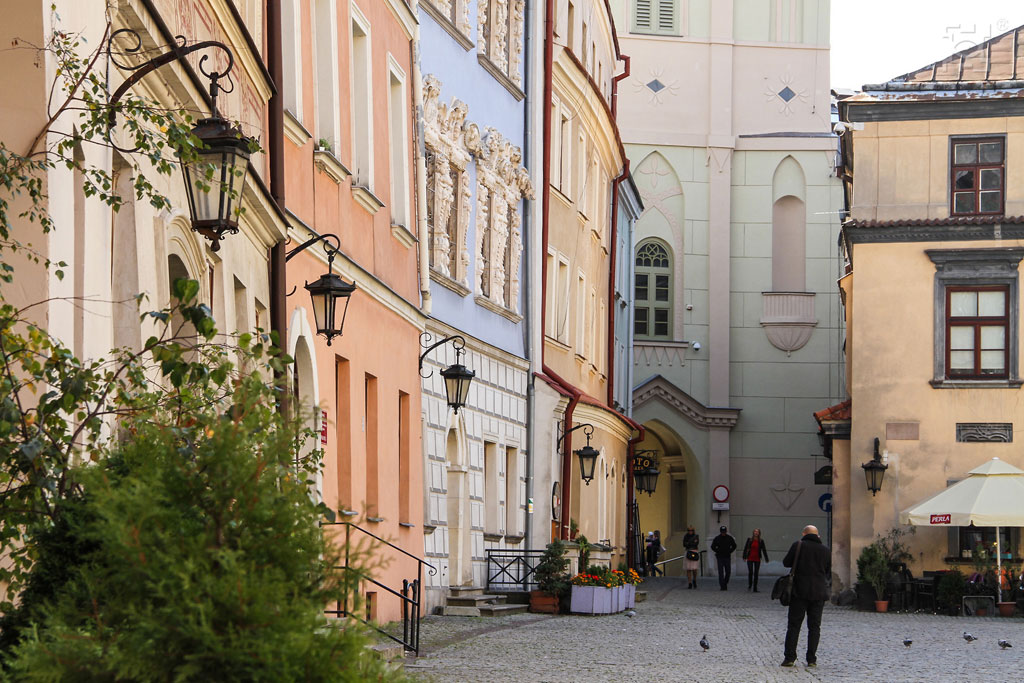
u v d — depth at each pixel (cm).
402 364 2366
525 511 3338
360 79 2130
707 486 5741
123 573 559
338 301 1923
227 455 589
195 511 583
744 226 5850
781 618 3080
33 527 701
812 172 5834
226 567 557
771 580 5472
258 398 630
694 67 5881
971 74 3681
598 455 3828
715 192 5841
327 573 593
